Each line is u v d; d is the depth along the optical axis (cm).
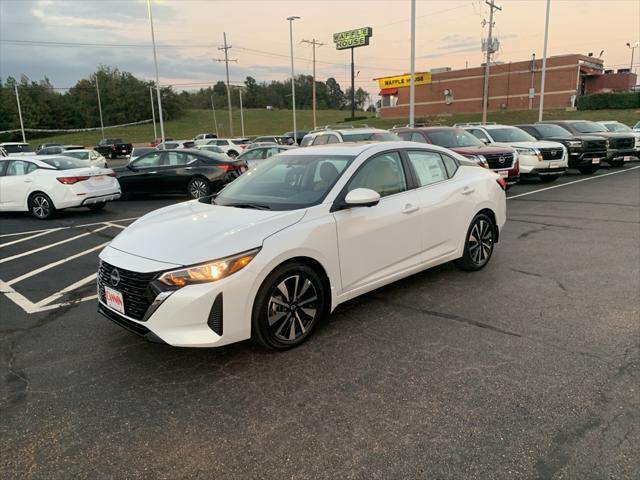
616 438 260
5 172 1093
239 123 10075
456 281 529
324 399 306
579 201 1075
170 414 295
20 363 367
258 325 348
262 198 428
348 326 416
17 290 553
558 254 635
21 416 297
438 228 490
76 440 273
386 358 357
